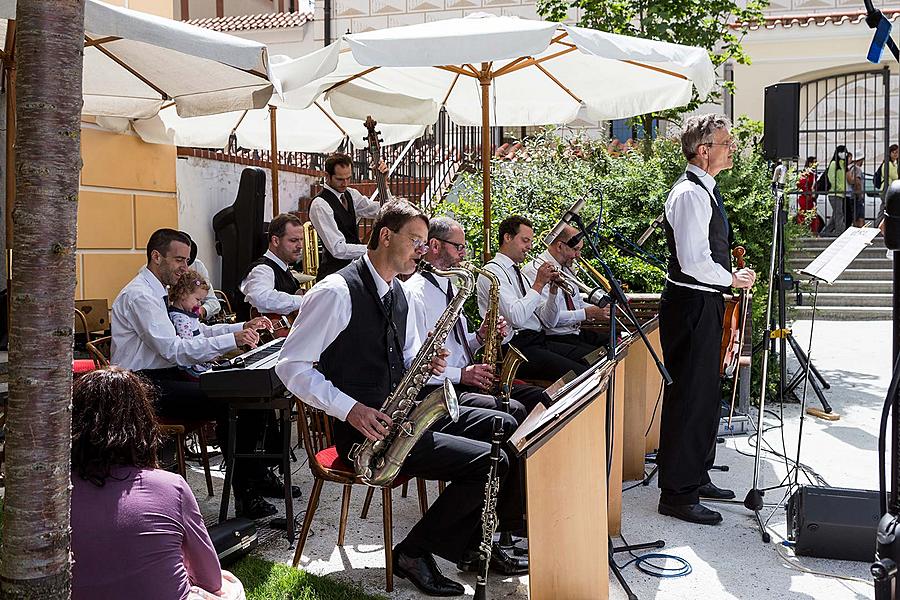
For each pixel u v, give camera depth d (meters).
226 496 4.08
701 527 4.27
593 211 7.47
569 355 5.39
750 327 6.69
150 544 2.29
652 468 5.37
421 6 15.01
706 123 4.30
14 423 1.69
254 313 5.83
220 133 7.76
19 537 1.71
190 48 3.85
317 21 15.37
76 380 2.44
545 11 9.83
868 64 14.35
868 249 13.98
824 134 15.78
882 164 14.55
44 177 1.63
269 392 3.85
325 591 3.45
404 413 3.41
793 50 14.55
